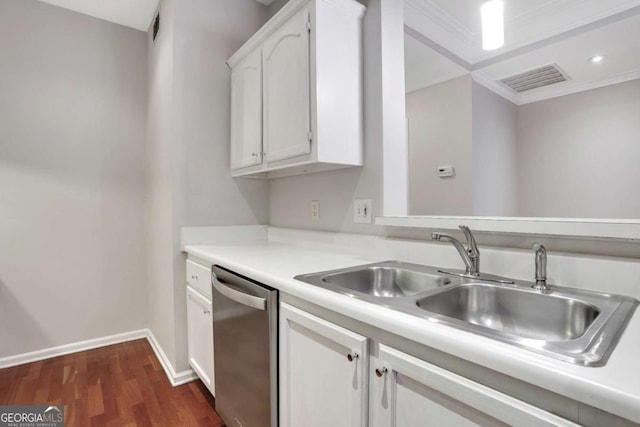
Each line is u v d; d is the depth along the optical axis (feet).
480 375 2.03
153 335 8.27
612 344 1.96
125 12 8.13
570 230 3.29
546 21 8.73
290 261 4.76
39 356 7.59
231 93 7.09
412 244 4.67
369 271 4.38
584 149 12.11
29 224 7.59
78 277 8.14
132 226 8.83
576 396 1.58
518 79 11.41
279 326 3.76
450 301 3.34
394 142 5.30
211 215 7.02
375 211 5.28
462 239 4.25
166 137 6.90
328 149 4.89
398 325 2.40
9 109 7.36
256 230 7.66
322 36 4.82
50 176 7.82
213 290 5.12
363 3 5.41
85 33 8.21
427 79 11.17
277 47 5.49
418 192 12.12
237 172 6.90
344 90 5.10
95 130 8.35
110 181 8.54
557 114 12.66
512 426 1.85
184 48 6.65
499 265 3.78
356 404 2.80
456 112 10.99
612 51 9.55
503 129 12.51
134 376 6.78
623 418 1.47
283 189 7.36
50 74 7.80
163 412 5.59
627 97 11.23
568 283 3.29
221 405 4.95
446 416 2.19
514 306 3.34
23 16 7.51
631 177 11.22
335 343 3.03
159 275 7.59
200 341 5.92
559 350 1.87
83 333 8.20
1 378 6.70
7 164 7.36
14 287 7.43
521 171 13.47
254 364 4.08
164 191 7.06
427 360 2.31
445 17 8.39
